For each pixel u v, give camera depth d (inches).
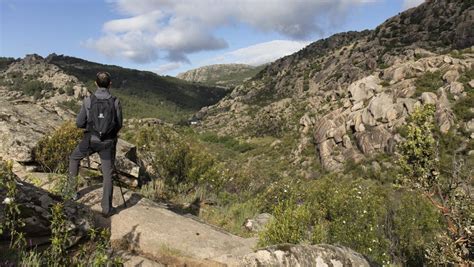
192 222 240.1
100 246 141.3
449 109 1831.9
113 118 202.2
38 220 160.2
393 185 196.5
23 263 136.3
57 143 315.6
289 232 242.1
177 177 437.1
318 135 2539.4
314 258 183.8
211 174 445.4
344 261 190.9
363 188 448.5
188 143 462.3
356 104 2461.9
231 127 5915.4
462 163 178.5
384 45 5216.5
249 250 209.9
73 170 207.2
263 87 7760.8
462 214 173.8
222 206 408.2
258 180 636.1
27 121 385.1
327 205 391.2
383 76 2714.1
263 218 365.4
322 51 7805.1
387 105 2156.7
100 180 328.5
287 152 2979.8
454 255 174.7
